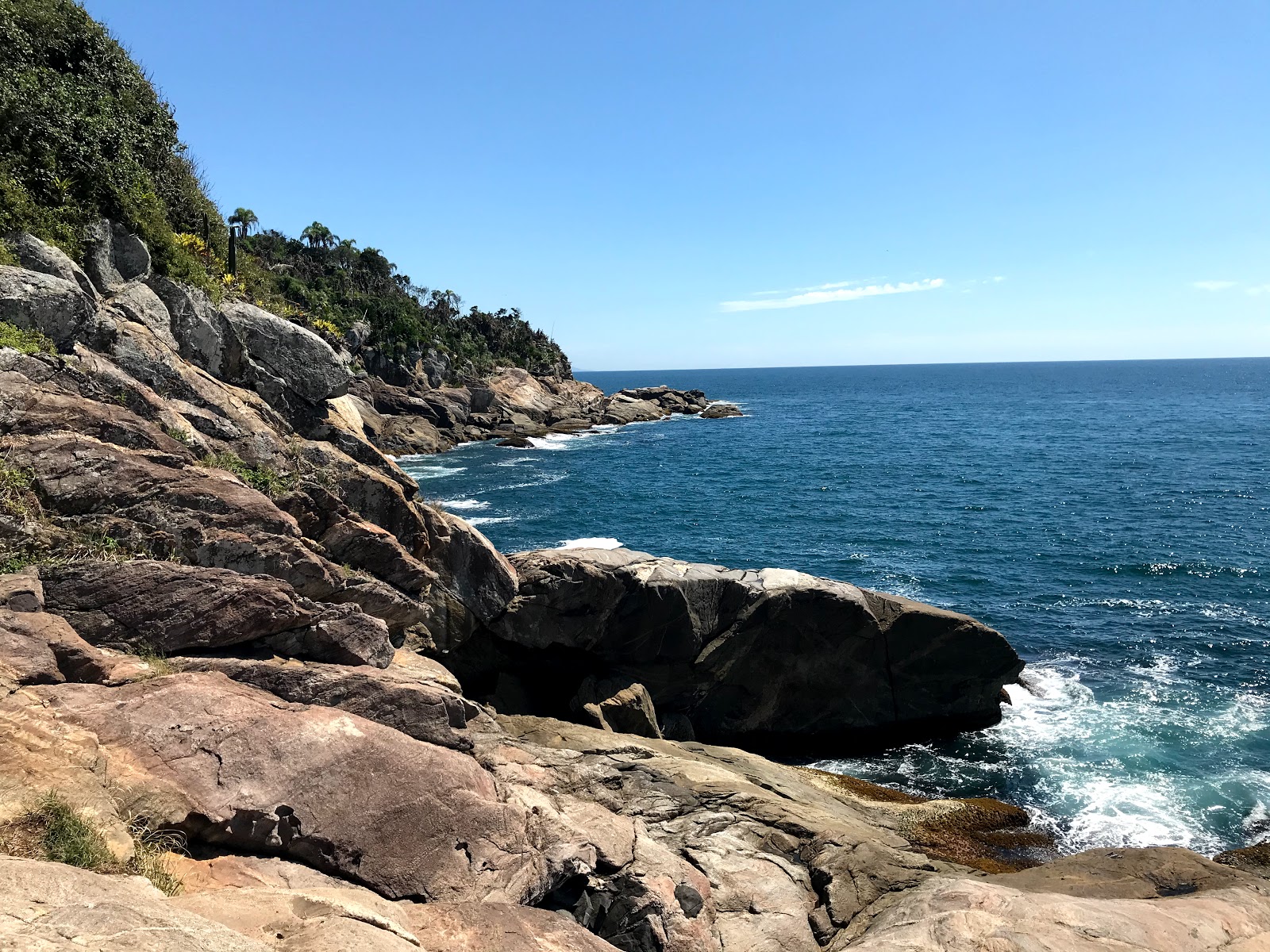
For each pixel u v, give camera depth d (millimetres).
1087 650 27094
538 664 20453
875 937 9305
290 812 8055
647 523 48219
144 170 17188
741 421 121625
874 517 49844
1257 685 24016
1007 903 9664
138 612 9477
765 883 11242
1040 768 19594
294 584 11766
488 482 62000
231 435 14164
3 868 5121
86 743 7266
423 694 10922
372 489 16078
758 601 20656
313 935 6012
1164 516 47750
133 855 6562
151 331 14477
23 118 14461
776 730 21484
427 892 8422
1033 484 60594
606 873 10312
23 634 8250
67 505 10180
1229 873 12008
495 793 10094
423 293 123438
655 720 19625
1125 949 8656
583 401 124438
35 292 12164
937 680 21594
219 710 8383
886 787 18125
